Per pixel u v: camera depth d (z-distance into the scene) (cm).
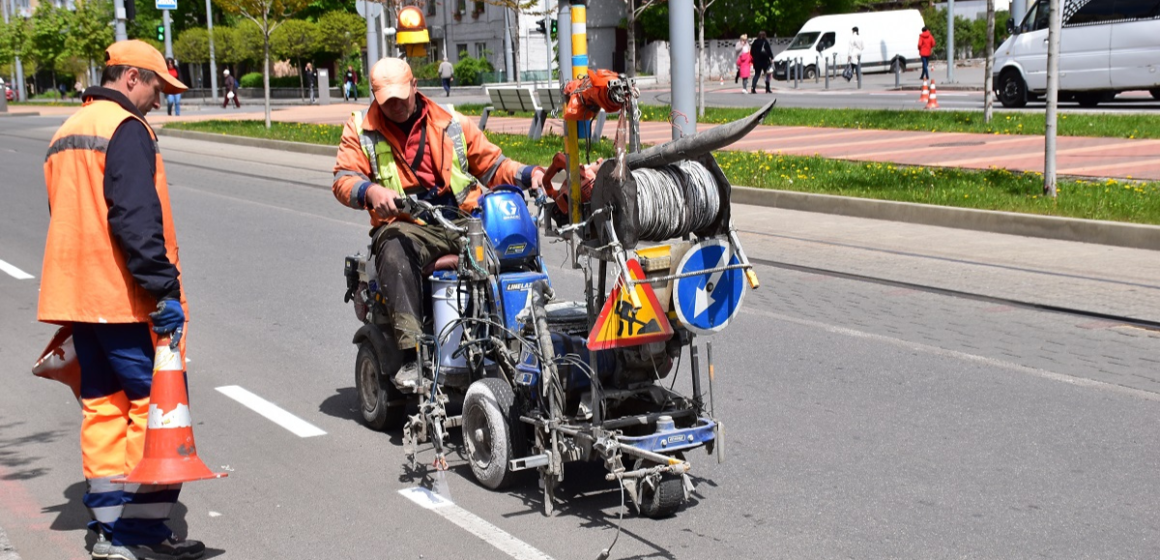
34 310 950
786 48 4881
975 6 6031
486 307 552
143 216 412
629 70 2931
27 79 8125
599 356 497
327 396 696
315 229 1348
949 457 562
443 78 4591
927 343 780
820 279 1006
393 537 480
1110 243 1123
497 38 5506
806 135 2202
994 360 733
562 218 533
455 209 566
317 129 2723
